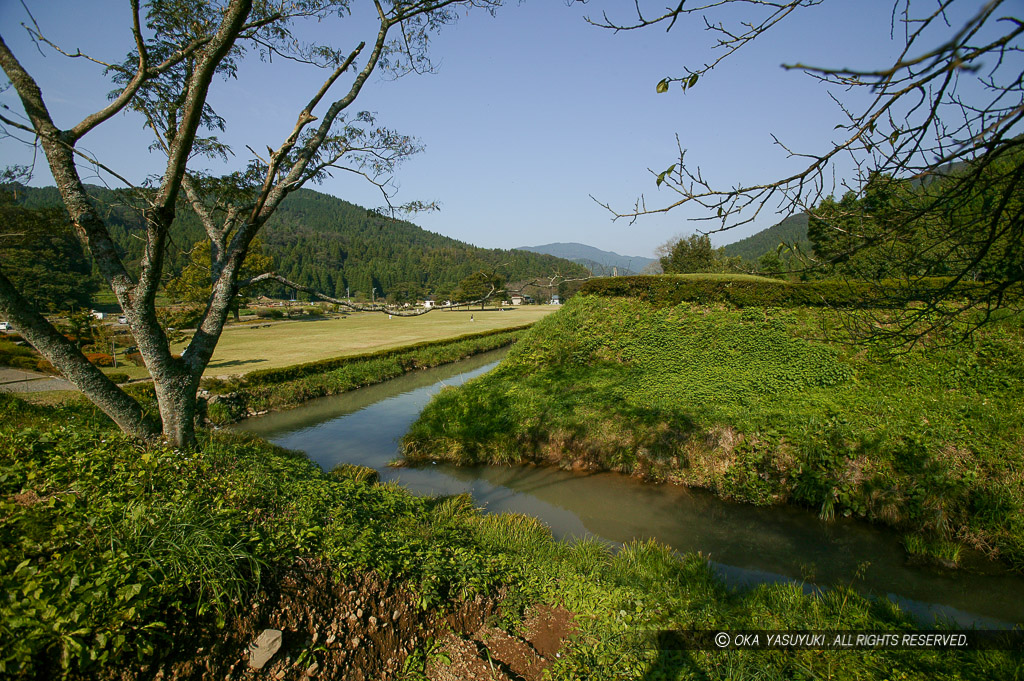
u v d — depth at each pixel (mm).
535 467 11680
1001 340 11781
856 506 8648
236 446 9102
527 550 6824
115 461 5617
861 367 12578
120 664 3365
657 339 16672
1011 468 8055
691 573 6543
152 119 7148
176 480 5469
